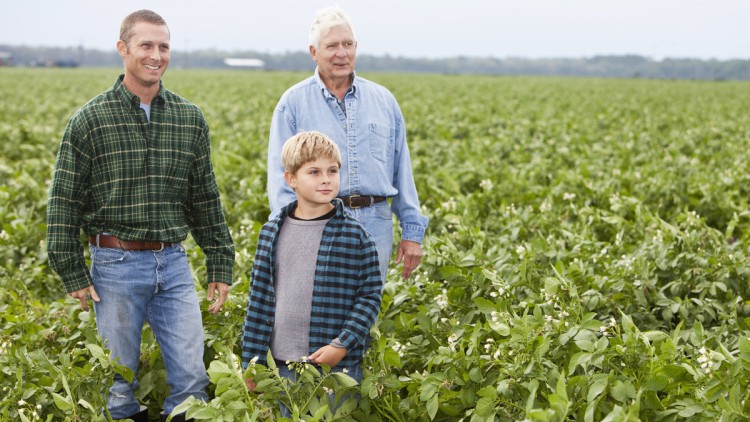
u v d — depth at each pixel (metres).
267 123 19.58
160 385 4.70
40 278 6.61
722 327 4.86
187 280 4.29
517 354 3.84
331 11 4.33
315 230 3.71
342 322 3.71
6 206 8.34
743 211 8.09
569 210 8.34
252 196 8.76
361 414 3.84
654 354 3.61
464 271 5.09
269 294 3.74
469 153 13.34
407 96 36.03
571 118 24.00
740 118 25.52
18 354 4.22
